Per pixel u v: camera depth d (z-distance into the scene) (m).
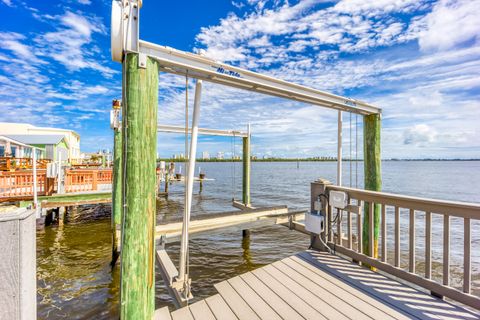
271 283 2.84
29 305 1.32
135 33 2.06
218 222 5.53
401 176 43.03
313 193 3.89
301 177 42.03
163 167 18.38
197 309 2.44
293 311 2.32
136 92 2.04
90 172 10.01
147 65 2.12
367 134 4.88
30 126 26.53
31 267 1.35
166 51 2.41
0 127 24.77
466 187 26.38
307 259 3.42
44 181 8.70
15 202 7.66
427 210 2.52
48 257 6.75
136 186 2.05
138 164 2.05
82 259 6.61
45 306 4.49
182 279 3.12
